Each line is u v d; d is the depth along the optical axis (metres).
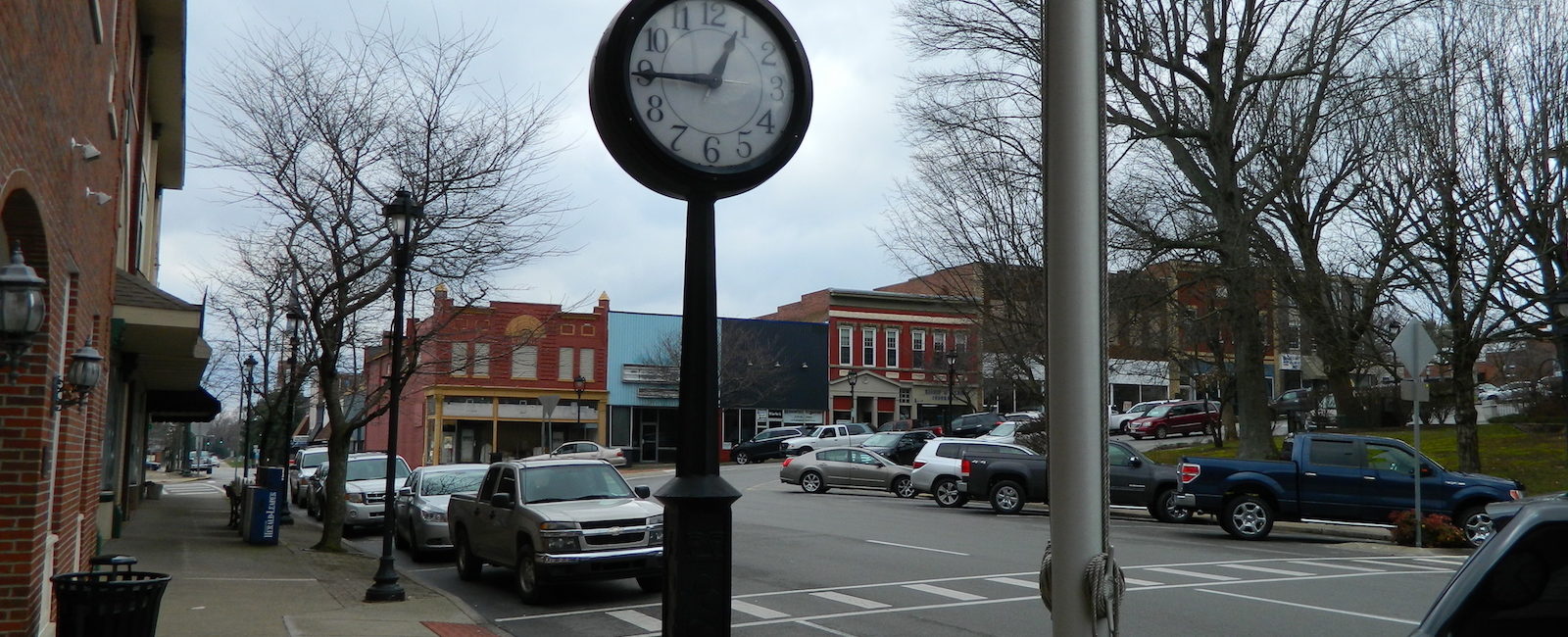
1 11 5.94
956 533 20.77
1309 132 27.19
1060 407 2.86
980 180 28.86
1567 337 22.95
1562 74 25.27
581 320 59.25
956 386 61.09
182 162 27.45
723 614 3.48
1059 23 2.94
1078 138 2.89
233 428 119.25
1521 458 29.41
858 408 64.81
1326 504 19.31
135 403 28.02
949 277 33.00
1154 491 24.11
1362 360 29.94
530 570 13.50
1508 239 26.09
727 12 3.95
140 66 18.97
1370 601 12.22
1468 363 27.03
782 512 25.88
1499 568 3.65
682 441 3.60
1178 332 41.19
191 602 12.32
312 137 18.03
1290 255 29.84
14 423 8.45
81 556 12.26
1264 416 30.06
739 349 60.94
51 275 8.38
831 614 11.87
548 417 34.16
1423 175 26.27
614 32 3.78
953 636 10.58
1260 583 13.60
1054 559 2.87
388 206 14.45
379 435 68.25
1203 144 29.36
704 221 3.79
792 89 3.98
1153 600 12.27
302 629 10.68
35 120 7.22
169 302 16.05
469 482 19.66
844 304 64.94
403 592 13.28
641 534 13.68
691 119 3.83
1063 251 2.87
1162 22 28.97
